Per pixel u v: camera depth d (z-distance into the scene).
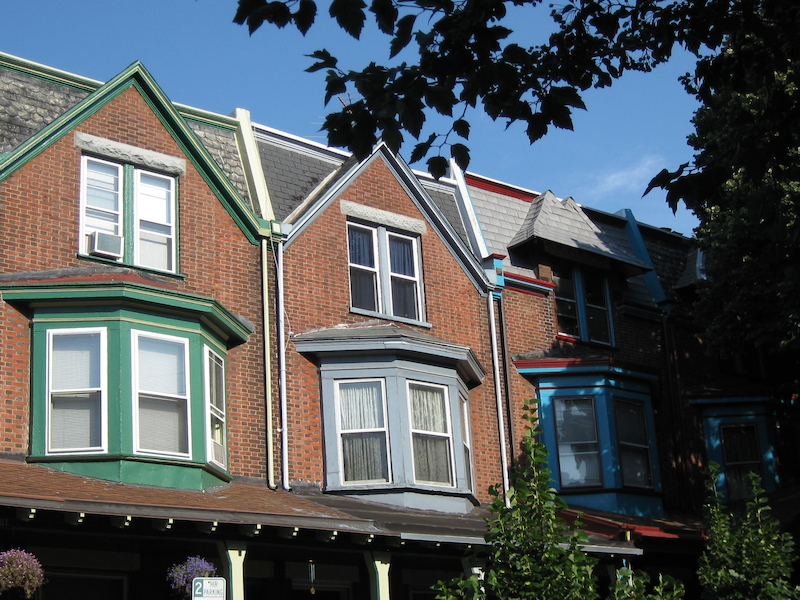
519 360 22.47
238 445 17.97
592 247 24.77
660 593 15.52
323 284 20.08
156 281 17.73
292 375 18.97
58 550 14.81
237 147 20.78
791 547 18.80
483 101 10.12
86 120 18.02
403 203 21.89
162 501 14.58
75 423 15.94
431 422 19.55
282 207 20.48
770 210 10.44
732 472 25.08
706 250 23.52
